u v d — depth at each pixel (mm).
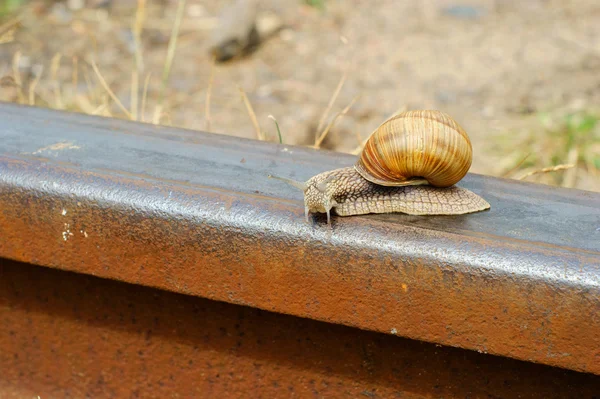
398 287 625
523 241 631
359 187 651
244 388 671
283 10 1354
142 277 647
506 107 1047
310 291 632
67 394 693
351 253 625
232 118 1000
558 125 965
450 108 1047
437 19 1345
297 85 1104
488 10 1380
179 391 679
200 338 669
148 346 676
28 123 702
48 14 1300
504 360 640
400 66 1174
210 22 1304
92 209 645
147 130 703
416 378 651
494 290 617
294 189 658
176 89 1079
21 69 1098
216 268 638
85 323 681
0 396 696
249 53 1207
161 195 641
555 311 613
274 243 631
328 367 658
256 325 660
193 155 682
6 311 689
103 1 1343
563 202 662
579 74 1136
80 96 1015
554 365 620
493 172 888
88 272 653
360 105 1043
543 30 1290
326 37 1271
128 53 1183
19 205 651
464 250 620
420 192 655
